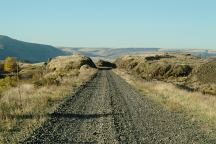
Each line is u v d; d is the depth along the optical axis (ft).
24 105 61.41
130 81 157.79
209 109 65.62
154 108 69.41
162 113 62.75
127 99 85.40
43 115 53.62
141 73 267.18
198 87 133.18
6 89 98.27
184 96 87.81
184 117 58.49
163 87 112.88
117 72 271.69
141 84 134.10
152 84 130.82
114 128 46.91
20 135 40.14
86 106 69.36
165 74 220.43
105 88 117.80
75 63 388.57
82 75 200.95
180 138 42.09
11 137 38.86
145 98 88.84
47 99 74.02
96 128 46.70
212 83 142.20
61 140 38.83
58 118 53.57
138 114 61.00
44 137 39.75
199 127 49.83
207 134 45.06
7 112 52.90
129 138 41.11
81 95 91.09
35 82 112.37
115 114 60.08
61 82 124.47
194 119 56.29
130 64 392.47
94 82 146.92
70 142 38.11
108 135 42.34
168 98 86.53
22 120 49.26
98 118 55.31
